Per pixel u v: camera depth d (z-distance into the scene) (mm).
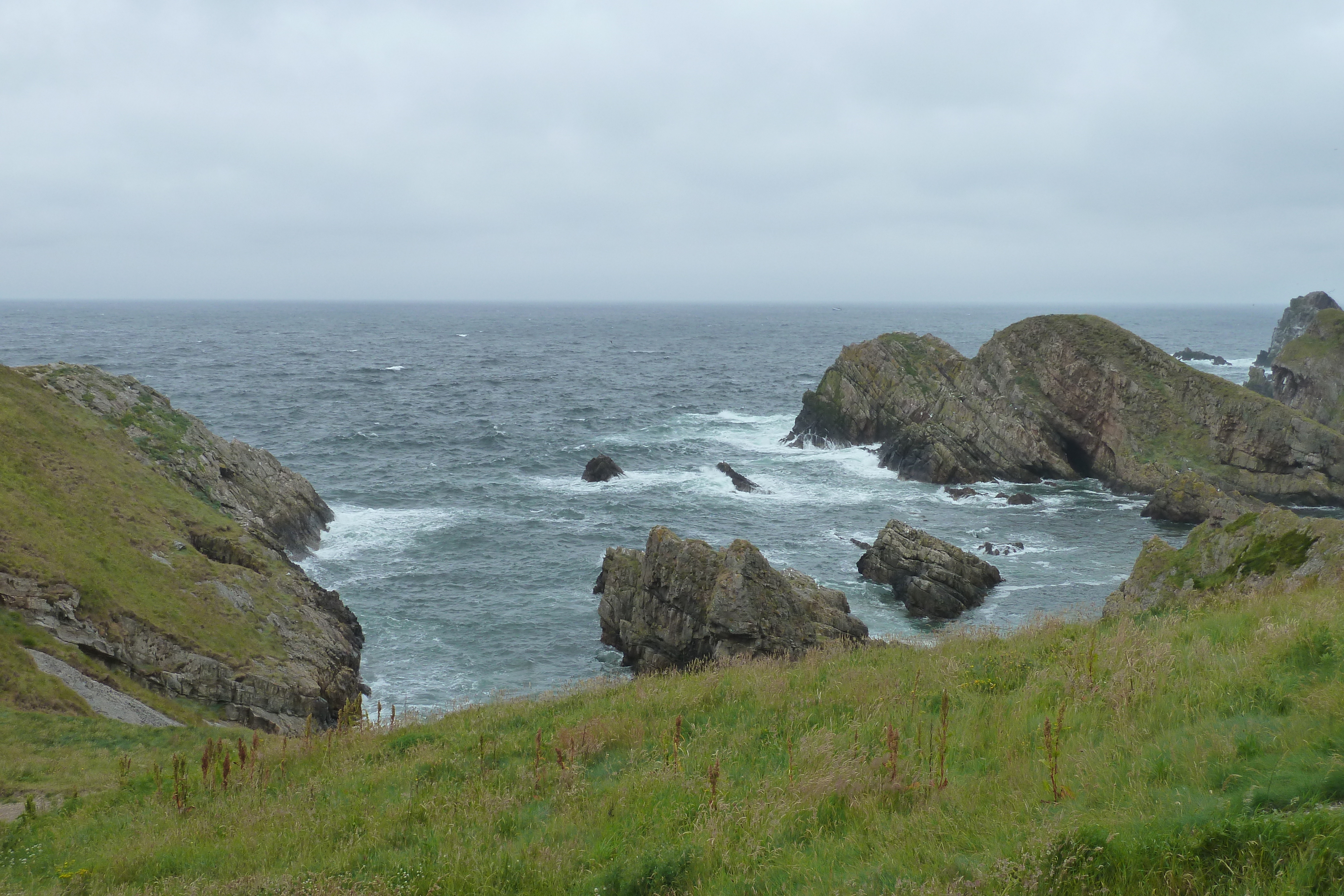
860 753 9297
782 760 9750
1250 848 5156
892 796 7969
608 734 11852
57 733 18688
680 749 10820
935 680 12391
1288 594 14984
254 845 9688
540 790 10133
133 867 9656
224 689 25672
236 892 8141
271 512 43656
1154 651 10633
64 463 33719
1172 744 7504
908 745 9422
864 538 49219
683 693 14008
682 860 7148
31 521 28266
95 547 28828
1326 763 6273
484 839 8641
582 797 9516
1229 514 41781
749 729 11344
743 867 6914
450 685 31109
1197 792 6398
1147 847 5438
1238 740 7195
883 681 12641
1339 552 18891
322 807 10930
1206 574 22031
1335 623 10148
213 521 35719
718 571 29984
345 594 39594
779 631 27641
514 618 37469
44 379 40906
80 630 24922
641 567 33344
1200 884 5031
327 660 29672
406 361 160500
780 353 190375
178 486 38344
